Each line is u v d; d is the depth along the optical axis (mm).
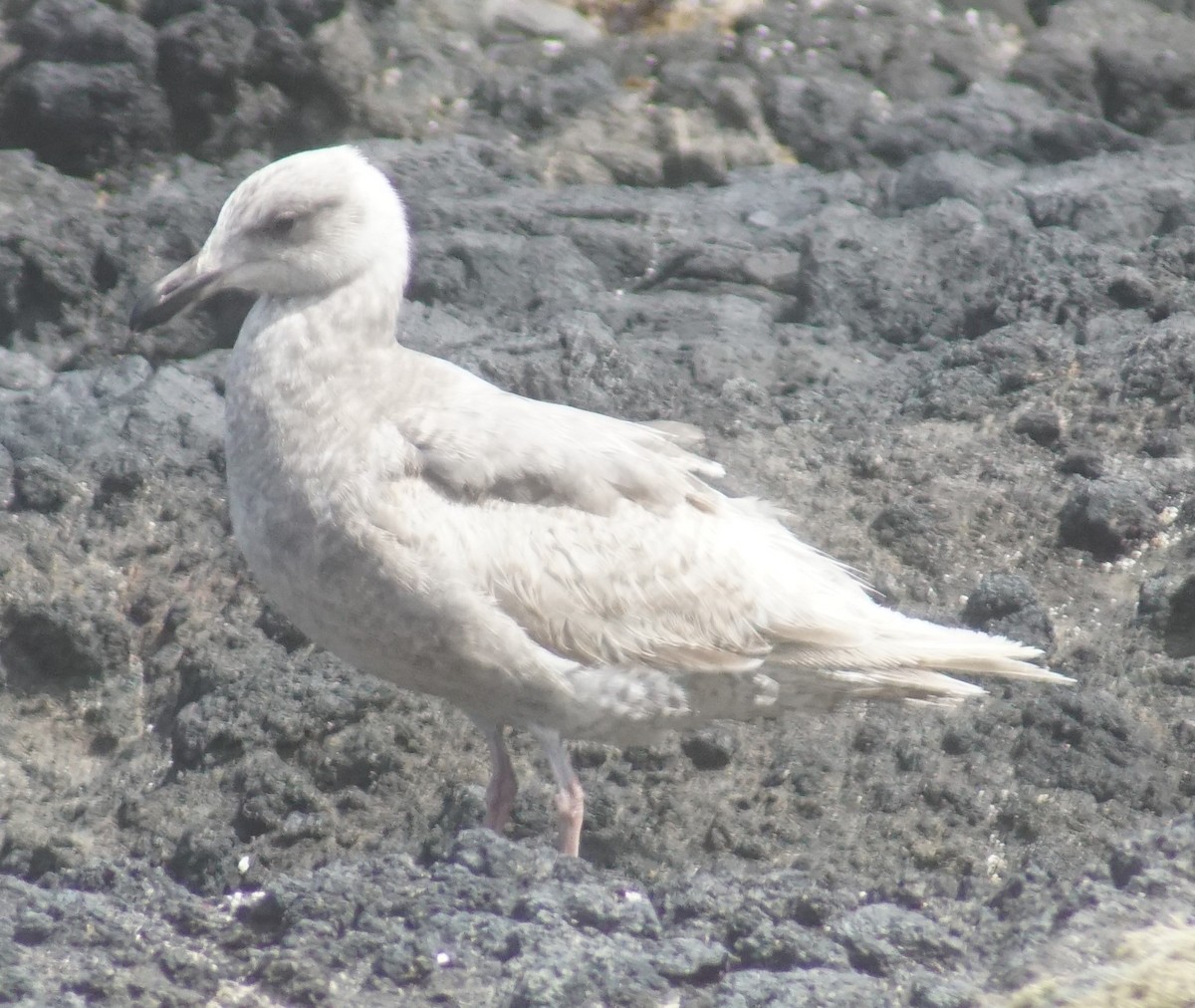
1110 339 15500
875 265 16984
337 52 19125
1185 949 8250
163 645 12594
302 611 10391
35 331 16547
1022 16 21812
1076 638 12383
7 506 13633
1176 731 11492
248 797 11289
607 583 10414
